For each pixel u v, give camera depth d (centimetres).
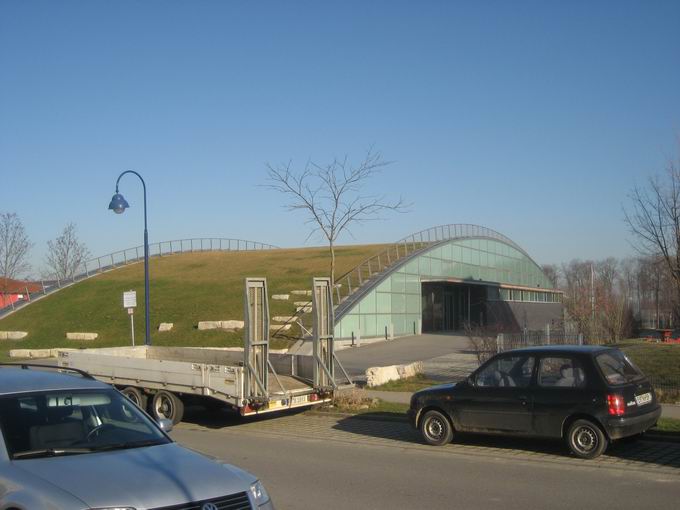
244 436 1335
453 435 1166
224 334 3444
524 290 5734
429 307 4406
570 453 1068
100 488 492
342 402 1591
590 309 3112
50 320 4334
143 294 4544
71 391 631
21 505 485
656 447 1112
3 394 596
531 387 1074
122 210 2472
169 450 588
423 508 782
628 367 1082
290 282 4253
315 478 942
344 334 3438
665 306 5116
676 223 1958
